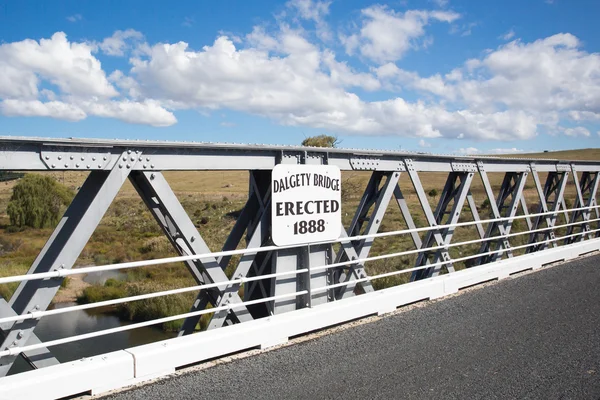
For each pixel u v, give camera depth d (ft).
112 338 49.67
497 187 190.70
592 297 29.12
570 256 43.75
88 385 16.17
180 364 18.45
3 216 149.28
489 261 39.04
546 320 24.66
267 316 24.45
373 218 27.12
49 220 132.16
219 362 19.48
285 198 22.67
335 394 16.44
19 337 16.16
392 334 22.97
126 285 67.97
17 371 40.22
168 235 20.53
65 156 16.38
